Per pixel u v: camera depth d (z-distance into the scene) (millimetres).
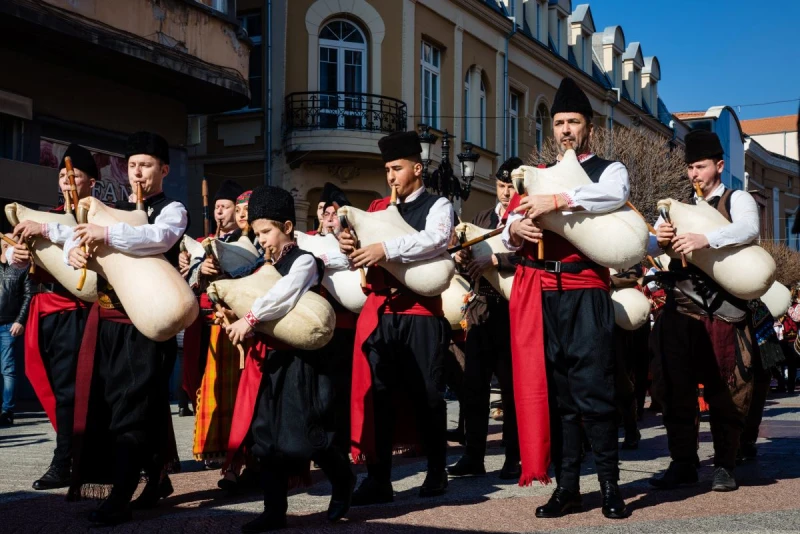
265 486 4348
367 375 5035
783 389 16516
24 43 12242
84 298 5047
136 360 4602
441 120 23453
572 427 4637
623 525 4293
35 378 5621
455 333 7262
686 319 5312
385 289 5082
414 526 4367
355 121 20625
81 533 4312
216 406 5531
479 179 25375
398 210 5145
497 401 10414
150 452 4688
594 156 4676
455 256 5625
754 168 56625
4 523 4516
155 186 5059
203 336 6191
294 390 4348
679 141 43250
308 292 4406
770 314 6422
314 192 20812
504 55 26609
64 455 5570
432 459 5238
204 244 5457
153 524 4508
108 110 14016
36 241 5047
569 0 32031
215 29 14594
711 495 5109
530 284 4641
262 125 20609
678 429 5387
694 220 5047
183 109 15523
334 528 4352
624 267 4430
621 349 7289
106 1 12539
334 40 21000
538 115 29438
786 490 5246
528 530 4227
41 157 12867
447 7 23594
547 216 4441
